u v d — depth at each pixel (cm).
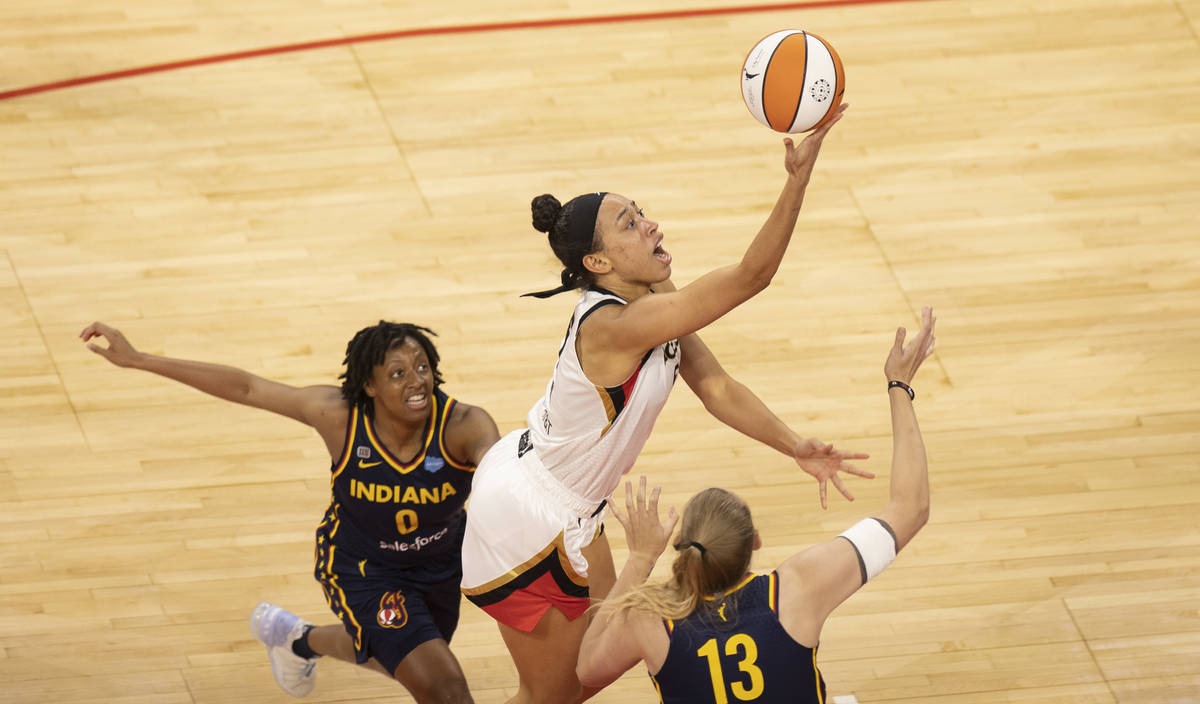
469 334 1645
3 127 1969
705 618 788
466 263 1753
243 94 2048
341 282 1719
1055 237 1783
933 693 1210
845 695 1212
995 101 2028
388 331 1059
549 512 962
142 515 1429
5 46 2139
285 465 1496
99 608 1330
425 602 1162
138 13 2227
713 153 1939
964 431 1512
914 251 1766
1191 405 1536
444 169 1908
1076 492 1429
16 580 1354
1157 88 2050
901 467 841
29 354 1614
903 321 1659
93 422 1536
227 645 1301
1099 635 1260
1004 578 1331
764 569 1333
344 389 1085
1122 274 1723
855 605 1310
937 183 1877
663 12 2242
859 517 1406
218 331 1642
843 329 1650
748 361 1605
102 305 1680
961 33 2181
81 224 1803
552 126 1991
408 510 1088
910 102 2028
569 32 2197
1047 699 1198
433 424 1082
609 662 823
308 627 1220
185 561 1380
